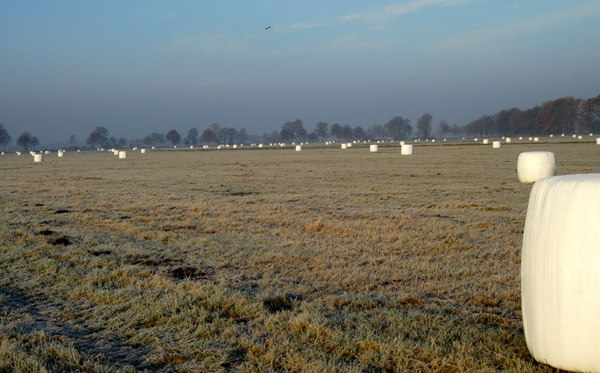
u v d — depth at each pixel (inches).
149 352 206.2
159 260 361.1
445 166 1382.9
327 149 3449.8
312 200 706.8
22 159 2726.4
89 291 279.0
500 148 2586.1
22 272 323.9
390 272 334.3
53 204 670.5
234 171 1334.9
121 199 727.7
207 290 280.4
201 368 191.3
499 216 556.4
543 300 180.2
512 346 211.0
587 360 168.6
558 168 1175.0
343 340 213.8
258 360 197.0
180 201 698.2
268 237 450.3
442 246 410.6
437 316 244.5
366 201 696.4
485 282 312.3
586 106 6948.8
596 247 164.2
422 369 192.4
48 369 187.5
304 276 324.8
